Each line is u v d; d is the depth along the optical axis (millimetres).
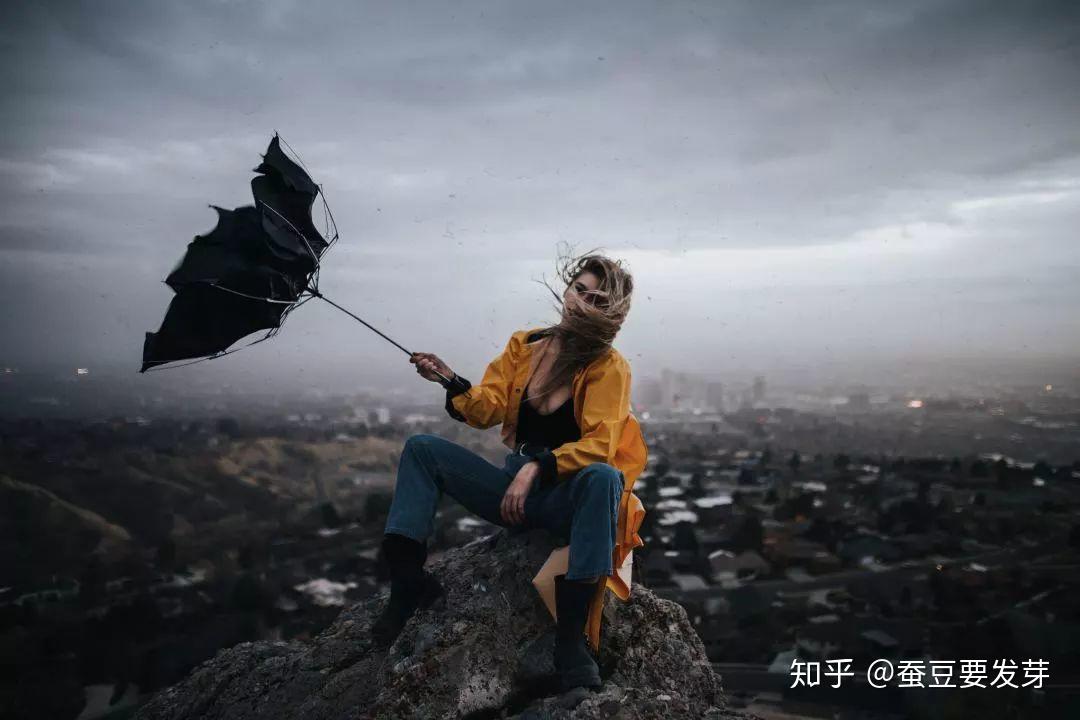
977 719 18812
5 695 23281
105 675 25047
